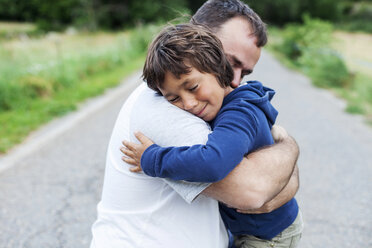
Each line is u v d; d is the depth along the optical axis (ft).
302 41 58.29
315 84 35.73
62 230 10.04
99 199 11.82
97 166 14.38
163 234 4.07
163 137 3.83
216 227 4.28
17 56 30.50
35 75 25.81
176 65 3.71
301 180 13.52
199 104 3.91
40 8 128.26
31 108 21.79
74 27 105.50
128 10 129.29
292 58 60.03
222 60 3.99
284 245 4.84
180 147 3.66
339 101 28.09
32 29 116.78
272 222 4.67
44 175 13.51
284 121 21.61
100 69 38.06
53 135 18.01
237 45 4.58
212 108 4.00
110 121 20.49
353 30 175.22
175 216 4.07
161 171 3.67
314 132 19.49
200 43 3.80
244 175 3.76
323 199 12.09
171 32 3.94
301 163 15.15
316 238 9.87
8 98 21.49
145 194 4.07
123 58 46.39
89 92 27.22
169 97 3.96
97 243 4.33
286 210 4.76
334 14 197.36
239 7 4.76
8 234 9.81
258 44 4.76
